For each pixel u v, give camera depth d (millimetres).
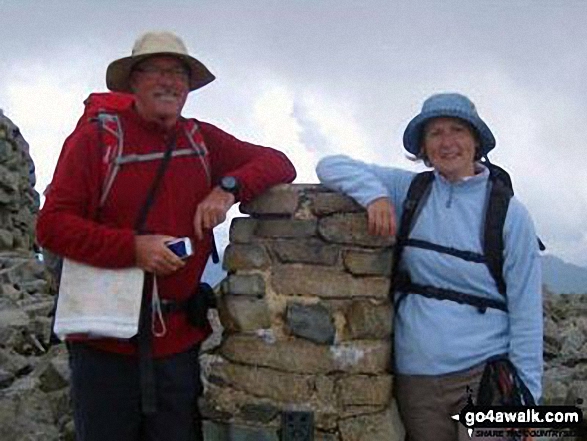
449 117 4004
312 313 4258
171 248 3723
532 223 4043
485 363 4035
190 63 3979
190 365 4047
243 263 4375
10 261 14602
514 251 3975
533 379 3980
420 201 4172
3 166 18359
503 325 4090
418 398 4164
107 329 3699
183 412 3996
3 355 7785
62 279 3824
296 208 4320
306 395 4238
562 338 9359
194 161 3998
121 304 3734
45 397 6543
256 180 4137
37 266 14266
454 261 4043
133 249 3719
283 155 4406
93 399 3887
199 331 4090
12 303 10953
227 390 4387
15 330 8945
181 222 3932
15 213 18859
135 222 3830
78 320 3730
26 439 6004
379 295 4242
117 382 3873
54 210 3775
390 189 4348
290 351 4270
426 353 4086
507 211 4000
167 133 3951
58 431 6215
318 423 4215
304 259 4297
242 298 4359
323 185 4340
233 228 4410
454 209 4078
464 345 4035
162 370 3904
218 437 4371
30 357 8680
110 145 3824
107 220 3850
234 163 4324
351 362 4207
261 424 4285
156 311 3861
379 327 4227
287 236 4328
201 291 4105
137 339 3820
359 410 4203
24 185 19875
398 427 4258
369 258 4230
